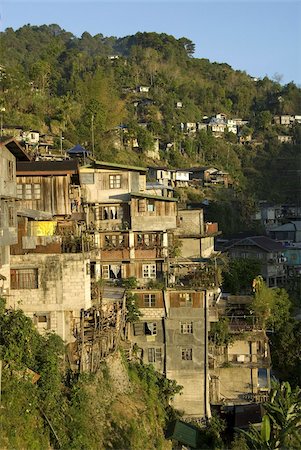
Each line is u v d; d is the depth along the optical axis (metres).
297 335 46.47
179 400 39.56
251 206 99.94
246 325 43.97
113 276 43.28
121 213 43.94
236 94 158.88
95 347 31.88
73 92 104.44
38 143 76.62
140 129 105.06
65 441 26.03
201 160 119.88
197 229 55.75
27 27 175.50
